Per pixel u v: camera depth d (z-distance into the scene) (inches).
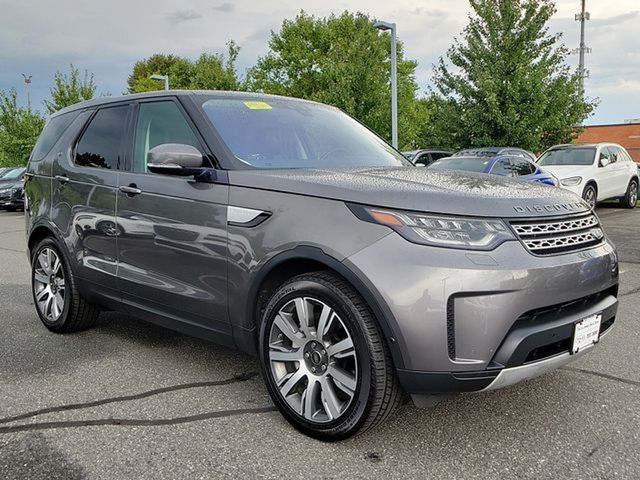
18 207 797.2
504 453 109.1
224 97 152.9
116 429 119.3
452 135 840.3
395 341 102.3
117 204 154.3
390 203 105.8
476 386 101.7
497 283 99.9
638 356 161.6
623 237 405.4
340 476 101.6
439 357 100.7
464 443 113.0
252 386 142.3
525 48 815.7
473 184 117.2
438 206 104.5
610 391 137.3
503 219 105.4
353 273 104.6
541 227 108.7
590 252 114.5
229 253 125.5
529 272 102.5
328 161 147.9
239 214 123.9
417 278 100.3
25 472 102.9
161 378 147.6
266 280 122.8
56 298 184.5
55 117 199.8
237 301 125.4
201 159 131.0
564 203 117.5
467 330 100.3
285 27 1373.0
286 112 159.9
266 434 117.2
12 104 1364.4
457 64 842.2
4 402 132.8
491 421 122.2
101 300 166.6
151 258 145.0
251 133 143.3
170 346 173.5
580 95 842.8
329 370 111.9
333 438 112.1
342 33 1339.8
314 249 109.9
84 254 168.2
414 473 102.4
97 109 177.9
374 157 159.0
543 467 104.0
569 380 144.1
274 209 118.3
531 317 105.3
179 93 150.4
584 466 104.2
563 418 123.2
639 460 106.0
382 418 108.3
